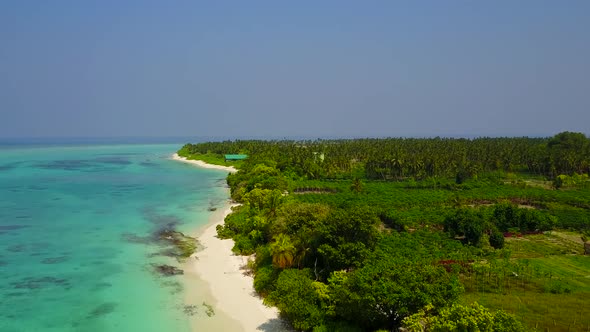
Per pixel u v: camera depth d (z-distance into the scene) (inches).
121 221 3868.1
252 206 3629.4
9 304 2078.0
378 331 1589.6
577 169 6599.4
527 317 1908.2
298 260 2236.7
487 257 2854.3
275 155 7426.2
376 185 5821.9
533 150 7790.4
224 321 1909.4
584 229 3764.8
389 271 1699.1
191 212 4296.3
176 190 5826.8
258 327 1857.8
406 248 2844.5
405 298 1567.4
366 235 2183.8
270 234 2753.4
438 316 1435.8
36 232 3444.9
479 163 6845.5
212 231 3479.3
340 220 2170.3
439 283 1652.3
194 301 2117.4
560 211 4247.0
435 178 6363.2
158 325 1870.1
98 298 2153.1
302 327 1760.6
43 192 5556.1
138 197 5216.5
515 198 5007.4
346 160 7239.2
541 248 3201.3
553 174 6653.5
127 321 1907.0
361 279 1659.7
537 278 2461.9
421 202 4591.5
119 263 2684.5
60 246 3056.1
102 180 6884.8
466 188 5738.2
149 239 3248.0
